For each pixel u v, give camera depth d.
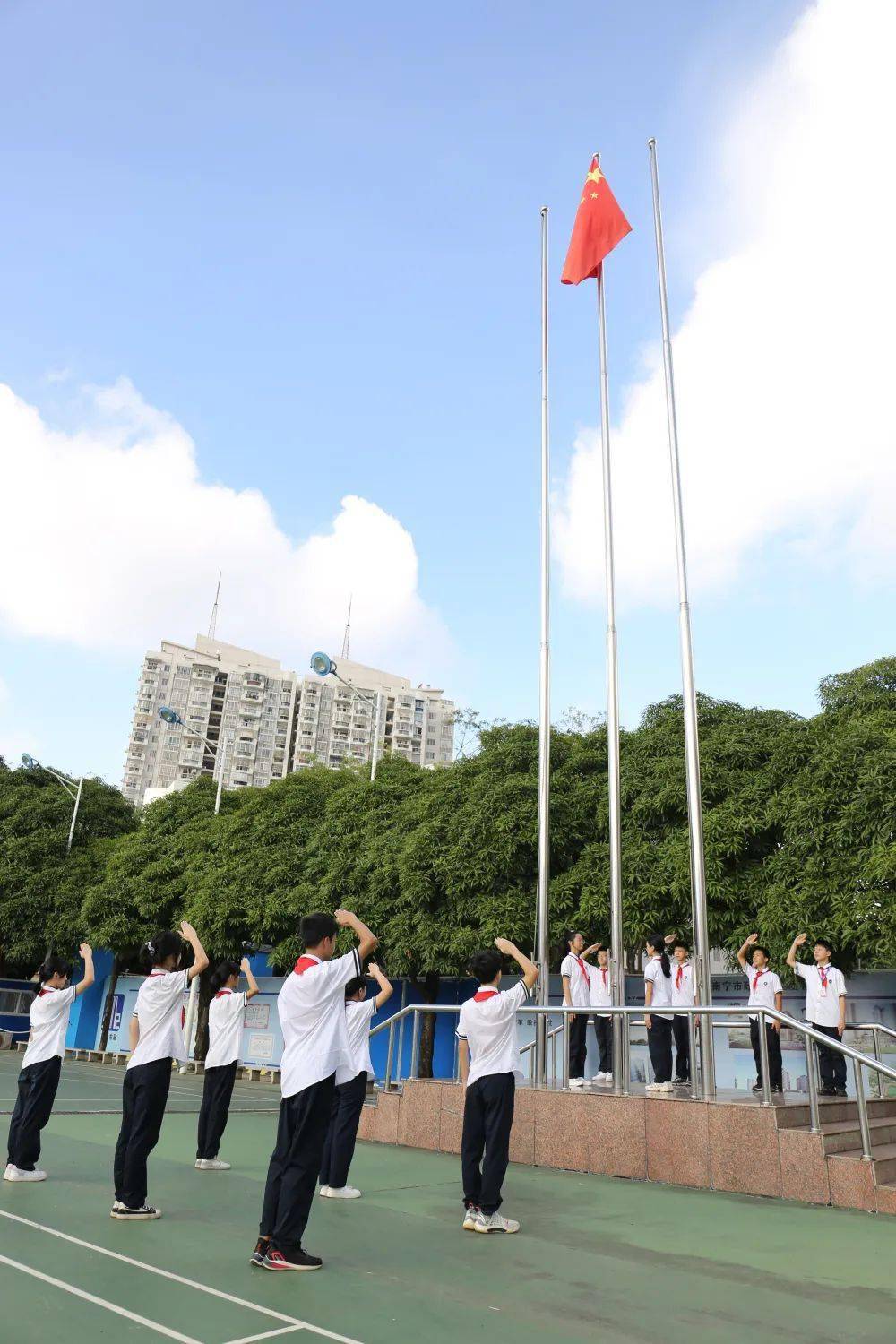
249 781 109.62
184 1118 12.91
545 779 12.27
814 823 13.80
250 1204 6.99
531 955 16.91
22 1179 7.50
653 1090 9.95
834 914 13.09
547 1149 9.48
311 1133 5.31
